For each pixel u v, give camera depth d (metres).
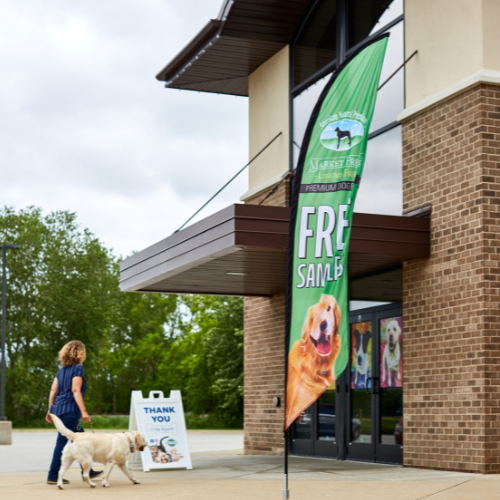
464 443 9.83
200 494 7.71
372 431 12.24
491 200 9.95
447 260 10.45
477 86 10.12
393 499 7.16
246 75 16.91
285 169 15.13
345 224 8.37
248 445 15.91
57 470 8.81
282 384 14.72
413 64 11.52
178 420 10.95
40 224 52.72
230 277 12.91
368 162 12.80
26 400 49.69
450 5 10.78
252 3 14.06
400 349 11.78
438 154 10.82
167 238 12.36
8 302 51.16
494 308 9.78
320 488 8.17
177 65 16.70
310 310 8.01
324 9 14.31
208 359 52.62
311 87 14.53
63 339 52.94
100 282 54.66
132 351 76.25
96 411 83.94
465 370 9.93
